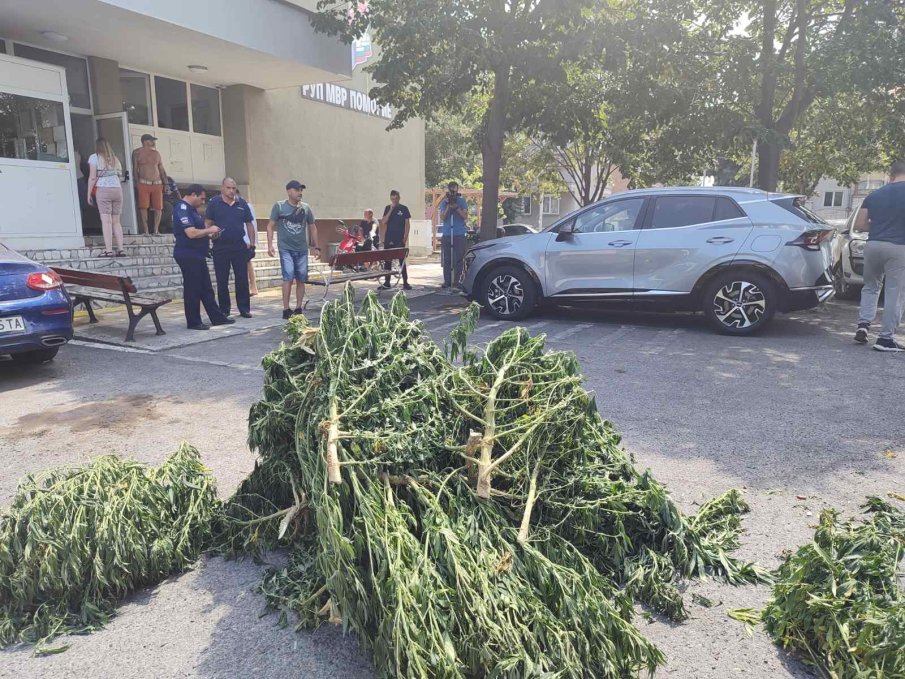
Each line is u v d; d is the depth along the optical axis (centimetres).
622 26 1085
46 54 1198
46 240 1098
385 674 231
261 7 1223
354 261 1130
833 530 314
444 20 1044
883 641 237
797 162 2114
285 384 337
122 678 256
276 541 331
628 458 352
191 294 887
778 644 272
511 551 264
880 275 772
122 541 297
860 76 1102
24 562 286
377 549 243
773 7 1299
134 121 1362
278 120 1600
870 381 635
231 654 268
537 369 335
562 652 230
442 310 1072
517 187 2783
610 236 898
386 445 280
